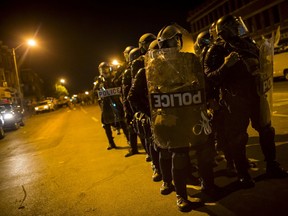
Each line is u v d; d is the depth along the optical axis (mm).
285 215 3172
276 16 33156
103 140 9328
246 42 3756
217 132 4137
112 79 7344
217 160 5234
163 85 3340
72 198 4652
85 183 5258
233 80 3688
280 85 19891
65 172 6164
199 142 3447
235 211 3438
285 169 4250
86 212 4086
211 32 4277
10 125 18391
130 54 5148
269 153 4027
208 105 3988
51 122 20672
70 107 45219
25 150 10000
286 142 5516
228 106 3746
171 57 3293
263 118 3834
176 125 3361
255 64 3672
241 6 37875
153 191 4410
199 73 3352
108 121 7445
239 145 3811
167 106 3348
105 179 5297
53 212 4258
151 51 3369
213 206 3645
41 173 6414
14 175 6652
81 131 12492
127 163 6078
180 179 3627
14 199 5031
